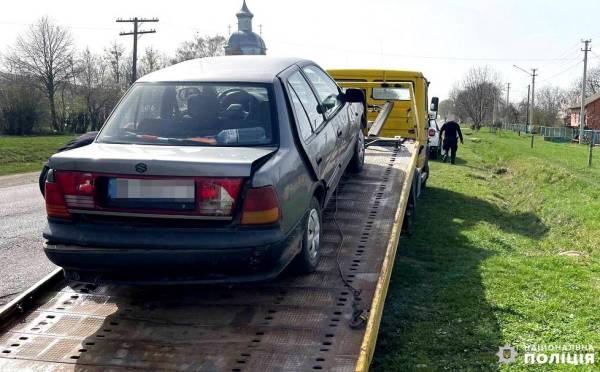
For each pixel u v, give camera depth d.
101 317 4.35
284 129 4.57
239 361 3.71
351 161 7.24
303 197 4.56
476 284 7.20
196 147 4.34
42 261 8.09
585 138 51.16
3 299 6.51
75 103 60.19
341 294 4.43
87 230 3.99
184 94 4.82
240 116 4.62
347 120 6.57
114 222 3.99
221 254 3.82
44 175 5.11
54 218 4.11
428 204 13.51
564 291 6.93
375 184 7.06
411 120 12.36
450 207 13.34
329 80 6.50
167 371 3.66
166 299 4.56
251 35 81.44
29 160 28.34
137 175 3.92
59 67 59.50
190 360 3.76
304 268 4.71
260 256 3.89
